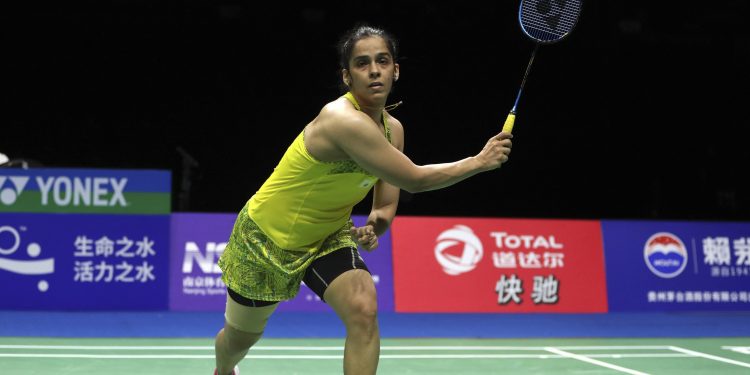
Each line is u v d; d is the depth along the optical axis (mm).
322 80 21312
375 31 4617
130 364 7953
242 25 21125
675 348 9641
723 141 21922
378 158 4398
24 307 11992
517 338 10391
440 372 7840
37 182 12203
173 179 20469
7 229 12070
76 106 20781
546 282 13227
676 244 13812
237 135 21250
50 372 7469
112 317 11500
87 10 20625
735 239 14008
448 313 12750
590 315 12883
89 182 12320
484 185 21672
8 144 20516
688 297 13680
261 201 4938
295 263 4898
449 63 21391
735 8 21250
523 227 13367
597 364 8398
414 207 21516
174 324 10961
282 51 21266
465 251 13102
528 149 21812
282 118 21359
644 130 21984
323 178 4688
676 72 21922
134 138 20938
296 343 9562
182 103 21109
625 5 21109
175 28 20984
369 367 4590
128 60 20875
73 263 12188
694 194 21594
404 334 10578
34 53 20562
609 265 13516
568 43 21547
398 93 21234
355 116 4430
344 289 4715
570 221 13555
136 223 12406
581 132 21922
